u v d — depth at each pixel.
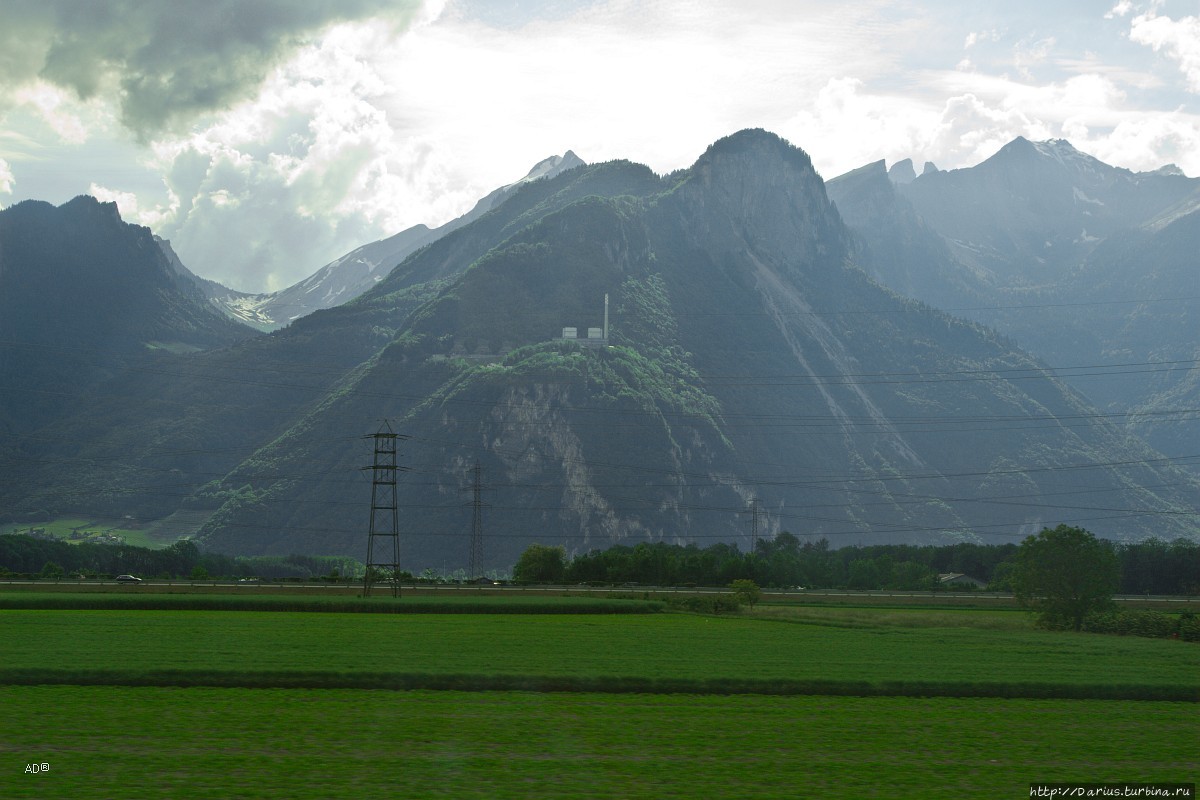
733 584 167.38
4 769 52.59
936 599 192.88
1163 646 113.88
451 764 54.94
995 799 51.12
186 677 76.94
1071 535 142.75
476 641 105.25
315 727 62.50
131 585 191.25
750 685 78.75
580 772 54.03
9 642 98.00
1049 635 126.88
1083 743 62.62
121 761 54.31
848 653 100.69
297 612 143.00
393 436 197.88
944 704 74.81
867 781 53.66
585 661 89.94
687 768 55.25
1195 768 57.22
